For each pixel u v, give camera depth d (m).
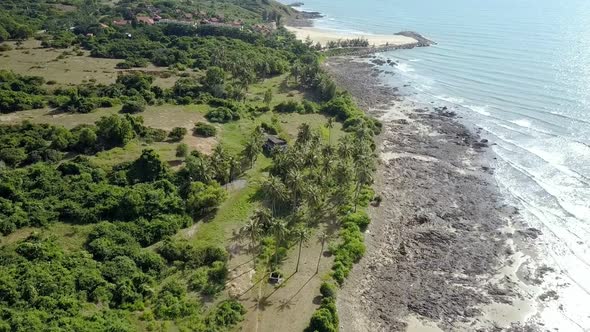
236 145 140.25
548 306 87.50
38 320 72.75
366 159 118.81
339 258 96.81
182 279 89.81
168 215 103.88
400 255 101.19
